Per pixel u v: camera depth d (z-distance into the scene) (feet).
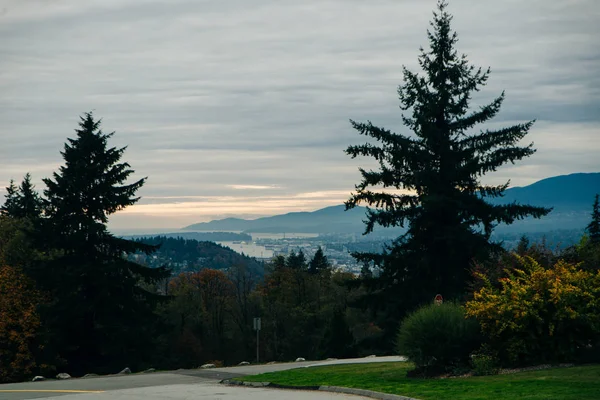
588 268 75.87
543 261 78.38
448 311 70.38
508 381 56.65
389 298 138.21
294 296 301.63
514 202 131.85
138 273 157.17
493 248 128.98
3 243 169.89
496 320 66.85
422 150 132.87
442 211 131.44
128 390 71.31
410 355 68.74
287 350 289.33
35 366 144.25
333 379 69.26
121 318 151.74
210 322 298.97
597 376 55.72
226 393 64.54
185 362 258.37
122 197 154.81
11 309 147.74
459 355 68.74
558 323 65.87
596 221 228.02
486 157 129.08
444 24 133.39
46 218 154.51
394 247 138.62
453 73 131.34
